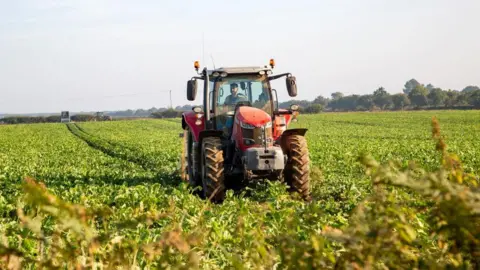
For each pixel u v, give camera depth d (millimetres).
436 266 2172
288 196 10758
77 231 2025
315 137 40219
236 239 5145
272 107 12781
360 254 2148
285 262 2242
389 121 65938
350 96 156750
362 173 16391
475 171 15977
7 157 27219
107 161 23266
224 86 12789
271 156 11188
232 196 10680
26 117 108750
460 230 2055
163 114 113562
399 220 2211
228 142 12359
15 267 2236
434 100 140125
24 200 1961
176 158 23359
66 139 45094
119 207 10289
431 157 21844
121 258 2561
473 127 50094
